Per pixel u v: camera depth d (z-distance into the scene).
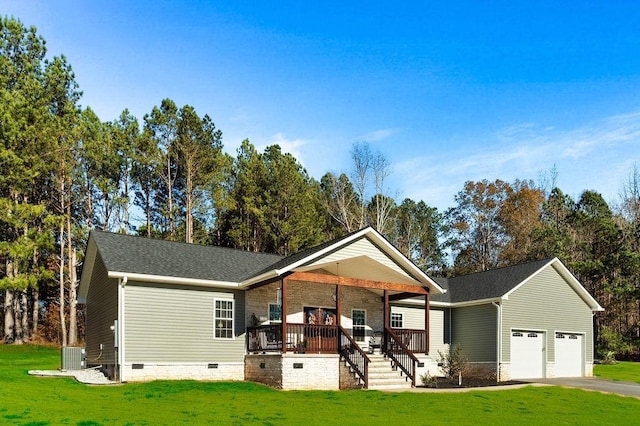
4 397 14.73
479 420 14.77
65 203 39.50
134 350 19.56
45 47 39.66
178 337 20.58
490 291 27.95
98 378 20.22
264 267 24.41
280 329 20.80
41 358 30.73
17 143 34.00
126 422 12.43
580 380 26.30
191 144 44.09
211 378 21.05
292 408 15.38
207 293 21.58
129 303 19.75
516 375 27.05
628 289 40.91
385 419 14.28
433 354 28.33
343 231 49.22
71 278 39.16
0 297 47.50
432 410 16.02
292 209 45.66
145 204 46.69
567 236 45.38
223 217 47.72
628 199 57.19
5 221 33.97
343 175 50.97
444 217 64.06
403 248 58.00
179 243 24.25
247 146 51.09
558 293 29.38
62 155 36.53
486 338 27.30
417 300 27.67
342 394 18.45
